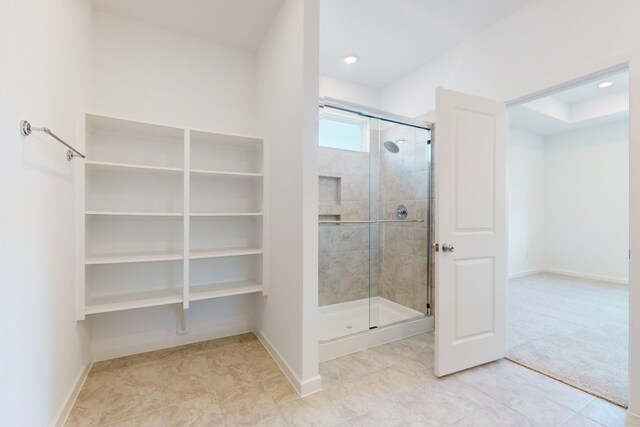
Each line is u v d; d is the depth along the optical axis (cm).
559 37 208
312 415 163
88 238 208
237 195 268
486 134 221
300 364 184
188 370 209
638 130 163
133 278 232
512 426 155
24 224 118
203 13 222
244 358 226
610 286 463
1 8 102
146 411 165
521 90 232
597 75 191
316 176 187
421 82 326
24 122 116
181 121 246
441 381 198
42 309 135
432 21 253
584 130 523
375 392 185
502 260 227
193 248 251
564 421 159
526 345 253
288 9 202
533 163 555
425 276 301
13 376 109
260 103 260
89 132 209
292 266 196
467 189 212
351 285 325
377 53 303
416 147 310
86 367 201
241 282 262
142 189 233
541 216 567
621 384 194
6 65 105
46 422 138
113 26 224
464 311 211
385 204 341
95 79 218
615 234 489
